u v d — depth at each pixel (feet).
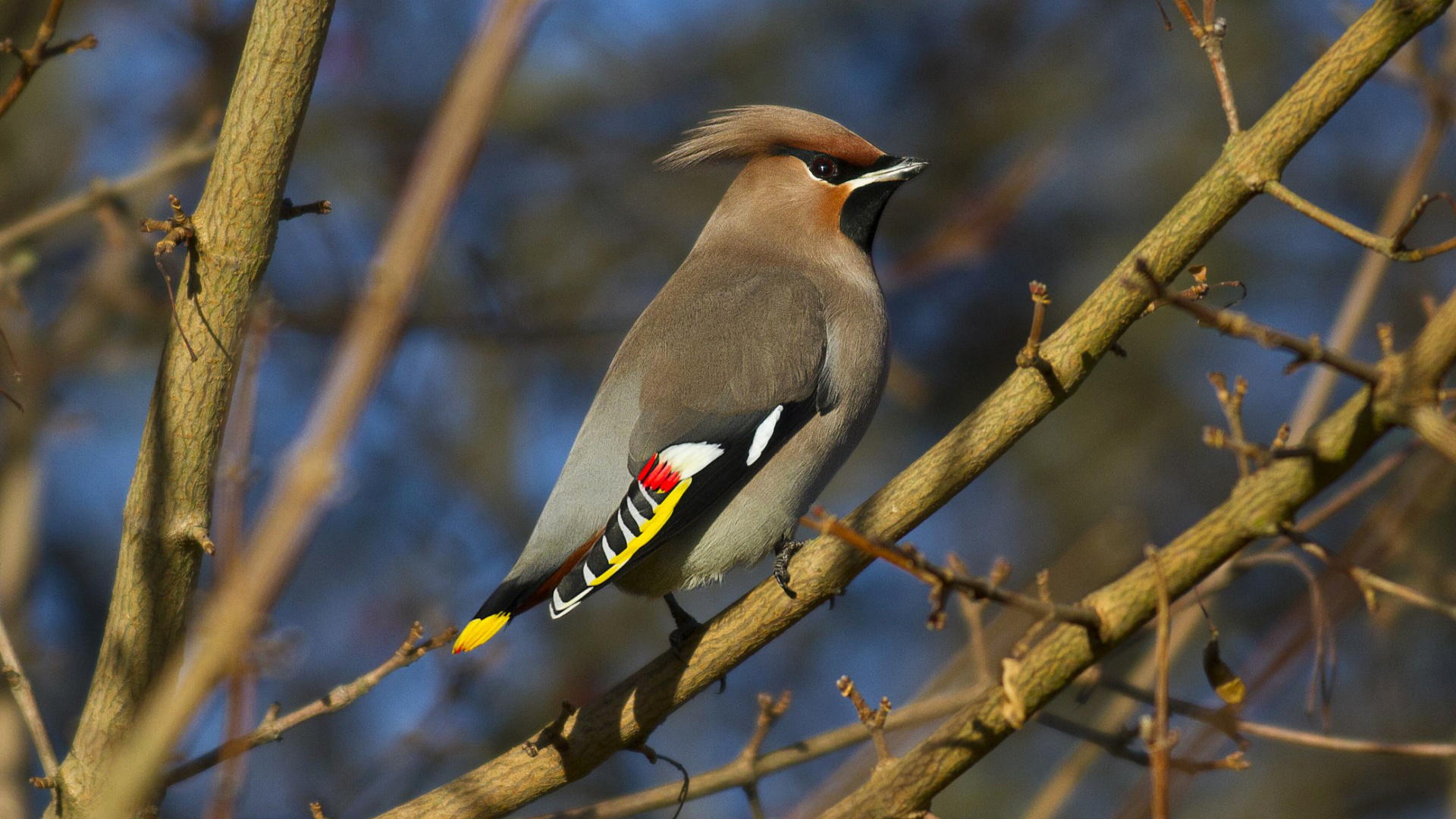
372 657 42.32
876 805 17.57
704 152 30.07
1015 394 19.38
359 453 45.37
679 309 26.86
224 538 12.53
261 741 18.81
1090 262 50.03
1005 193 39.06
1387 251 16.17
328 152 47.60
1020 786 41.88
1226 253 50.19
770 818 39.52
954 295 49.96
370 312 10.52
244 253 19.02
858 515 20.03
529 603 23.82
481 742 39.60
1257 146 18.08
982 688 22.07
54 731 38.99
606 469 24.72
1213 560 16.06
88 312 33.04
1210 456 47.47
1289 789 42.45
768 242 28.71
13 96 18.66
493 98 10.69
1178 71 52.85
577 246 51.13
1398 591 15.55
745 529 24.94
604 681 43.14
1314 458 15.34
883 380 27.37
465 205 50.03
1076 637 16.57
